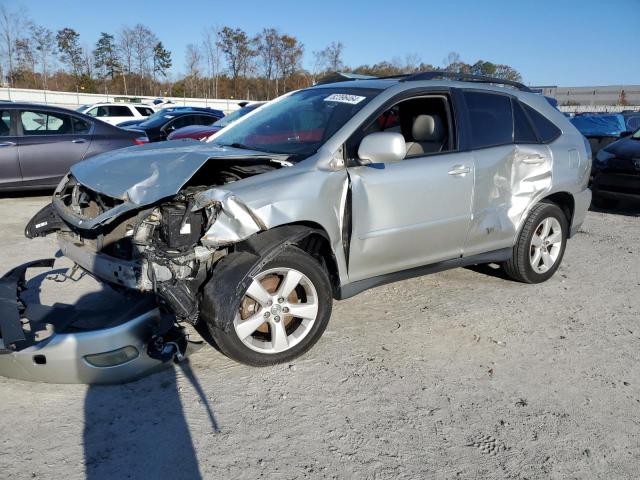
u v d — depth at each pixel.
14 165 8.20
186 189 3.46
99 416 2.94
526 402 3.24
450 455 2.74
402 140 3.56
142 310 3.24
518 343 4.03
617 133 14.84
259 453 2.69
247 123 4.65
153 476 2.51
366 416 3.03
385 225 3.87
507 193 4.70
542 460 2.74
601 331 4.30
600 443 2.89
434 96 4.34
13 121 8.25
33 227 3.96
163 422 2.91
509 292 5.07
